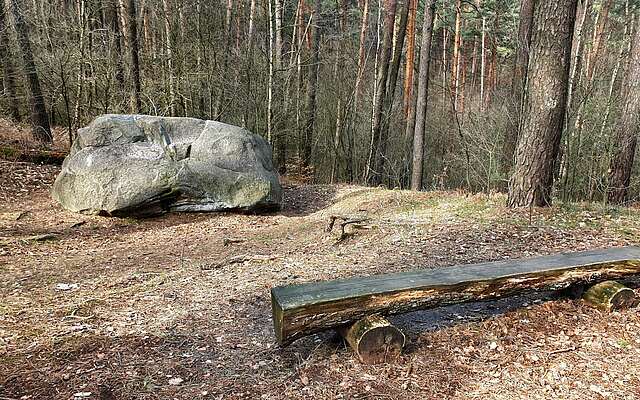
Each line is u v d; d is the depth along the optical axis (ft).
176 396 9.26
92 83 41.04
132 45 39.68
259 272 17.17
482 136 40.86
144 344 11.45
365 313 10.32
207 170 29.43
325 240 22.27
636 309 13.04
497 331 11.89
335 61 54.54
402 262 17.39
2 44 39.81
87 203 26.91
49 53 40.73
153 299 14.75
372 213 29.09
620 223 22.20
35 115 40.27
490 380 9.87
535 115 23.89
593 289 13.17
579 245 19.03
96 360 10.63
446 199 31.42
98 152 27.78
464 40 73.51
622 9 61.36
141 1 48.21
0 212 26.22
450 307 13.32
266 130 48.32
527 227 21.40
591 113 35.99
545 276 12.19
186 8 43.83
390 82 48.21
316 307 9.76
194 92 44.83
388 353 10.41
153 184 27.45
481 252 18.38
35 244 22.34
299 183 46.01
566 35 22.45
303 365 10.36
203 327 12.53
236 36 52.37
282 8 44.80
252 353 11.05
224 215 29.40
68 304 14.52
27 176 32.32
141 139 29.27
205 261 20.03
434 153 62.13
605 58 40.91
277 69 45.37
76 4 43.32
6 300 14.94
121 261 20.45
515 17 62.08
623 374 10.08
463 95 63.00
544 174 24.68
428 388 9.55
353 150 54.75
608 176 32.37
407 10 46.06
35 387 9.47
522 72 35.53
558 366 10.38
